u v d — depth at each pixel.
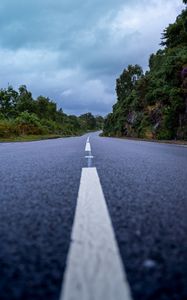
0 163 5.71
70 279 0.98
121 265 1.09
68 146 14.12
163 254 1.23
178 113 26.64
